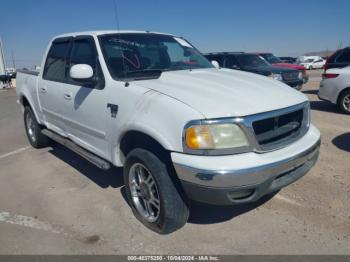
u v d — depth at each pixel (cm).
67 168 492
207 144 252
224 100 271
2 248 296
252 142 259
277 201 361
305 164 307
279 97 298
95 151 381
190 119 255
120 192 402
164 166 286
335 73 838
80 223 334
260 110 268
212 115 254
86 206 369
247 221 325
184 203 289
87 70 340
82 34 416
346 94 827
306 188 389
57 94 441
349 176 420
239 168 246
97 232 316
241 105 266
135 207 330
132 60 370
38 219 345
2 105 1361
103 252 286
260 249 282
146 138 298
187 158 255
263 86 319
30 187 428
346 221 318
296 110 299
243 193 259
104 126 345
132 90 308
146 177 315
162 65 395
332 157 490
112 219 339
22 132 762
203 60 452
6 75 2423
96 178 449
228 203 256
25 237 312
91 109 363
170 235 307
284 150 278
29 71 586
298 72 1127
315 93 1284
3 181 454
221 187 247
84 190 412
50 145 611
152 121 279
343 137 600
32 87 532
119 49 376
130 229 320
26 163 524
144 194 316
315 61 3975
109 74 343
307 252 276
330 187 390
